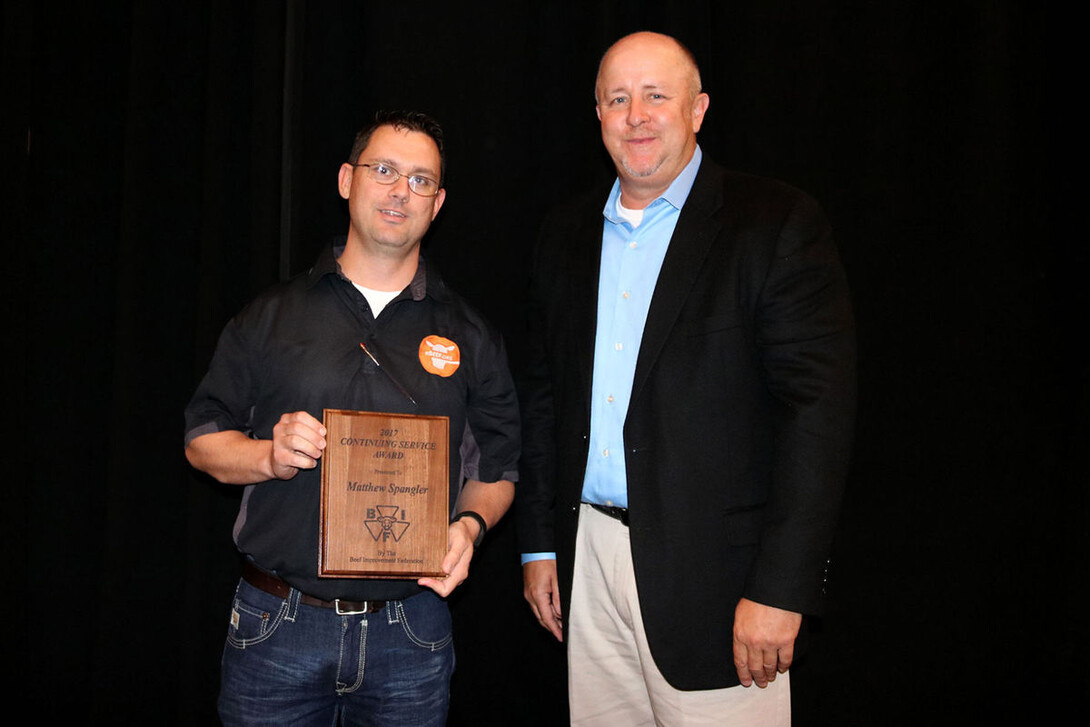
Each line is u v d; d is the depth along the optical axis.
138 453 2.38
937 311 2.35
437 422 1.58
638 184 1.75
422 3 2.39
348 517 1.50
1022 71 2.39
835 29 2.37
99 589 2.38
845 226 2.34
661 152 1.70
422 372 1.67
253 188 2.36
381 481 1.53
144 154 2.41
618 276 1.78
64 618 2.41
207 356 2.37
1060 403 2.35
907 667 2.32
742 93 2.34
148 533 2.39
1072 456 2.35
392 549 1.52
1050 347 2.35
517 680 2.41
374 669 1.61
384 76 2.36
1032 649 2.32
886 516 2.33
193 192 2.46
